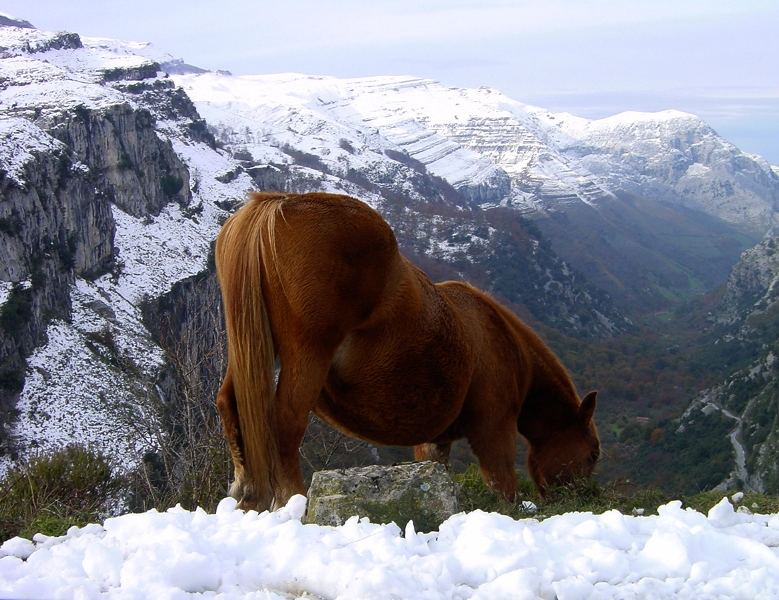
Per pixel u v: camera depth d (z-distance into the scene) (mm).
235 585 3789
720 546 4191
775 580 3816
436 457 7484
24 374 45562
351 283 5379
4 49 146500
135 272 69438
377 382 5961
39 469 8609
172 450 11367
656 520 4652
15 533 5941
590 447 8055
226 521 4555
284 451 5293
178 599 3539
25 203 52750
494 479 7004
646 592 3688
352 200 5500
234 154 189000
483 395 6895
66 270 57656
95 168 79812
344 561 3816
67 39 155625
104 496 9266
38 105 82688
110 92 88938
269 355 5273
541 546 4098
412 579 3650
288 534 4137
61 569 3881
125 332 57531
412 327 5883
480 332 6906
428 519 4801
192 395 11242
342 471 5086
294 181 163500
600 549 4035
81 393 46688
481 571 3857
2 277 48656
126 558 4000
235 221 5480
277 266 5254
